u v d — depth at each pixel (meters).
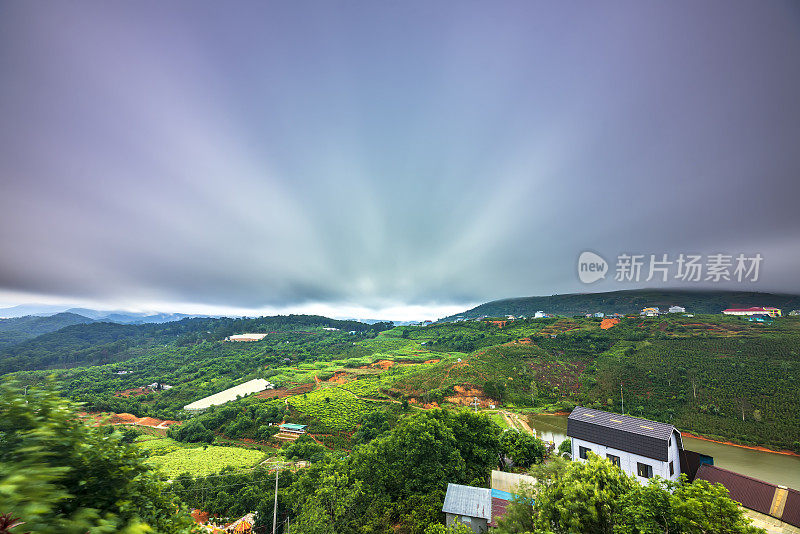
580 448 32.81
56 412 5.53
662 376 74.50
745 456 47.38
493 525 23.77
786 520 22.06
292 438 71.12
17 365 191.62
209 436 76.25
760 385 62.19
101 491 6.27
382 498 29.59
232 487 42.78
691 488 13.20
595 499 14.47
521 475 30.48
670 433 28.83
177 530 7.38
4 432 5.25
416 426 32.28
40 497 4.15
